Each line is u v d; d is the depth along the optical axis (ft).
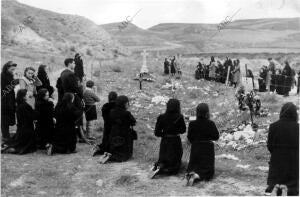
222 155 38.65
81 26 186.80
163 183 29.89
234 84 88.48
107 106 37.42
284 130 27.17
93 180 30.71
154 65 121.08
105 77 90.99
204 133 30.37
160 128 31.99
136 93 76.02
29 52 113.70
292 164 26.81
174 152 31.83
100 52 168.25
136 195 27.66
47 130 38.58
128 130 36.17
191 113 61.62
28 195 27.66
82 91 40.34
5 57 88.28
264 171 32.81
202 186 28.99
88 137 42.47
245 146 42.39
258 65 141.49
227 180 30.32
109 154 35.37
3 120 39.34
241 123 51.98
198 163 30.35
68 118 37.52
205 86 88.58
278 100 67.51
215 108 62.85
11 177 30.71
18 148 37.40
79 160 35.53
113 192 28.37
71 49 155.12
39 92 38.29
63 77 38.32
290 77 77.10
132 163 34.91
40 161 35.01
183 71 120.78
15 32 134.62
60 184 29.58
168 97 74.33
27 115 37.58
